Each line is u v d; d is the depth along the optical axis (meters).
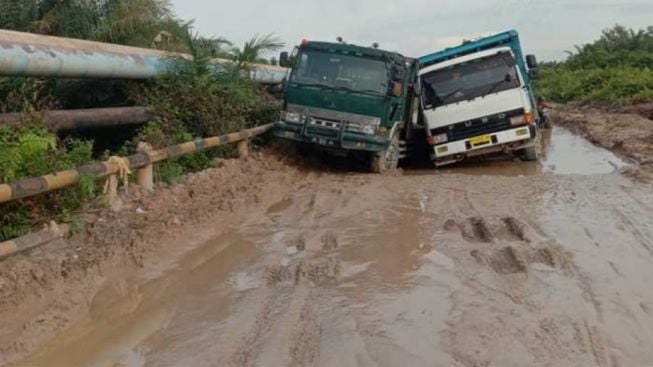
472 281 5.59
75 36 12.76
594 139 17.70
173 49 12.62
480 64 12.98
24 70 7.99
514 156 14.20
